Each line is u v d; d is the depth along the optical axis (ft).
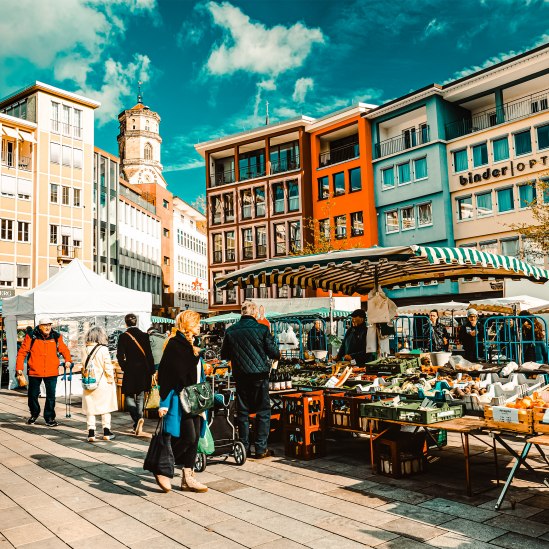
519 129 107.14
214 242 165.78
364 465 22.52
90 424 29.01
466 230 115.44
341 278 36.29
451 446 25.35
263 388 24.14
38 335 34.78
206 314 256.93
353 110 133.08
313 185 145.38
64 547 14.65
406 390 22.56
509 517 15.84
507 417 17.11
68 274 50.19
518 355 40.78
